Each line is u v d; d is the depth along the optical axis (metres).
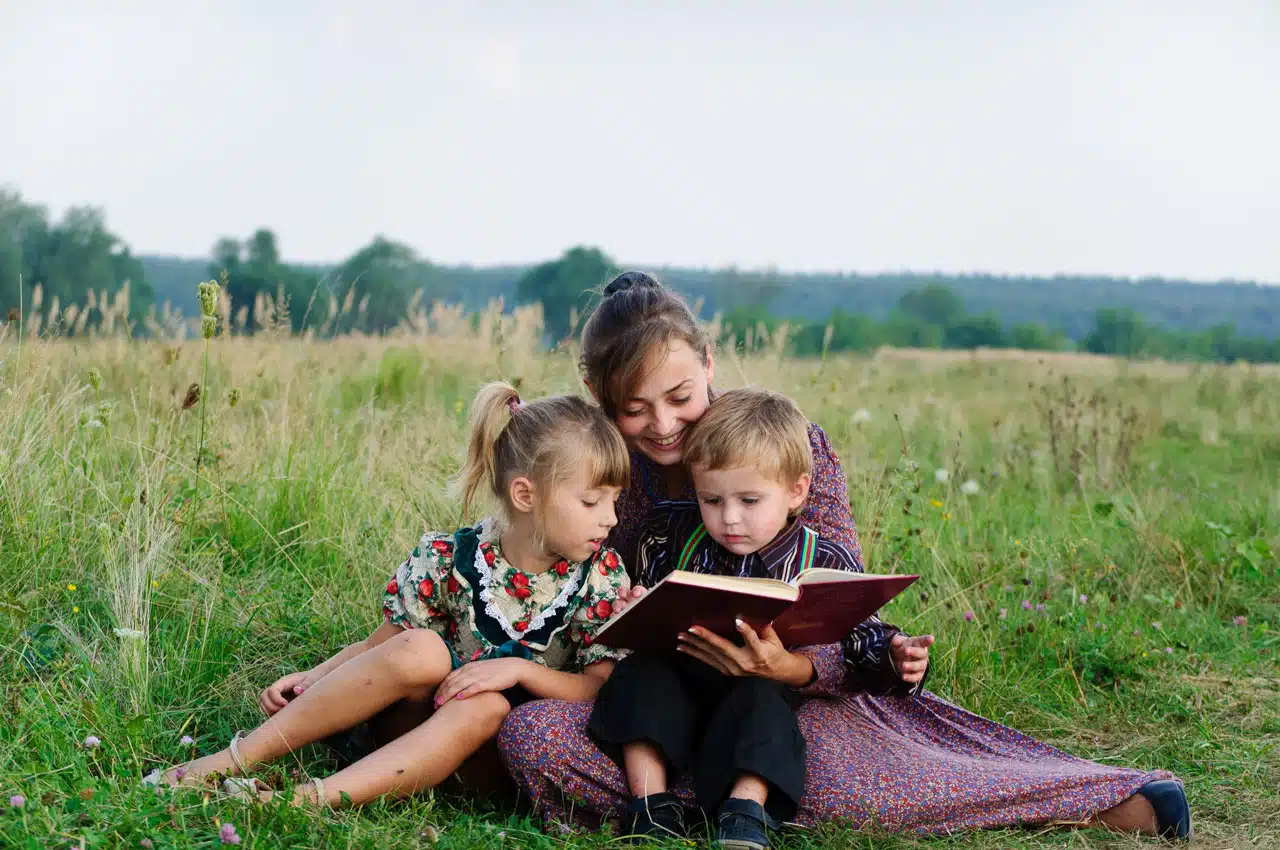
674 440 3.12
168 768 2.84
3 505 4.01
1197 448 9.91
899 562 4.70
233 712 3.31
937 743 3.18
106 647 3.46
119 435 4.96
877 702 3.27
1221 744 3.57
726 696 2.82
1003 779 2.87
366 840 2.48
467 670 2.83
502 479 2.97
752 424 2.92
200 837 2.43
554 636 3.04
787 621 2.75
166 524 4.06
